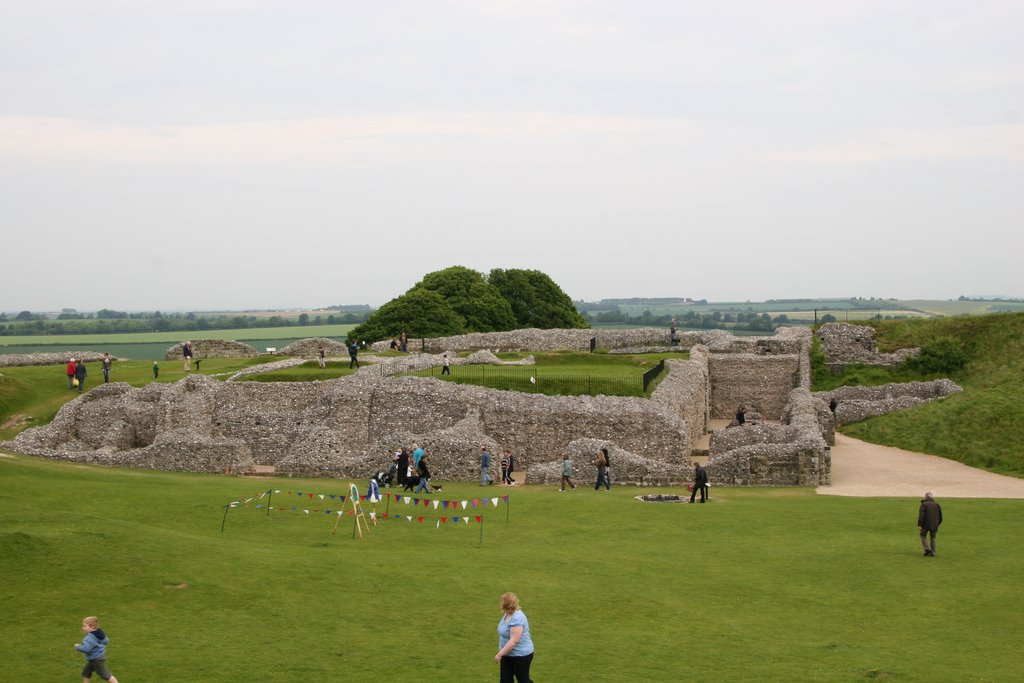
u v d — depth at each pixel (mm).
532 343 91375
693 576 27000
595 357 74625
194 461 47719
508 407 52000
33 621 20391
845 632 22641
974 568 27906
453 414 53531
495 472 45969
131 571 23438
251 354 91750
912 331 84875
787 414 60406
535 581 25891
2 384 65812
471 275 124750
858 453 56688
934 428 59125
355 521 33219
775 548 30344
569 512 35656
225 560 25359
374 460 45781
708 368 77375
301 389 60188
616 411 50812
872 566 28156
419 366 66875
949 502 39281
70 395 65438
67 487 35344
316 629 21125
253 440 54844
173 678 17797
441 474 45875
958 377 77875
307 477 45844
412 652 20000
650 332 93188
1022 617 23641
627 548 30203
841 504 38344
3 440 56188
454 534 31859
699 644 21406
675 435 49938
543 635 21781
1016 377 65812
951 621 23422
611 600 24547
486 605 23469
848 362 81938
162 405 54625
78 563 23391
